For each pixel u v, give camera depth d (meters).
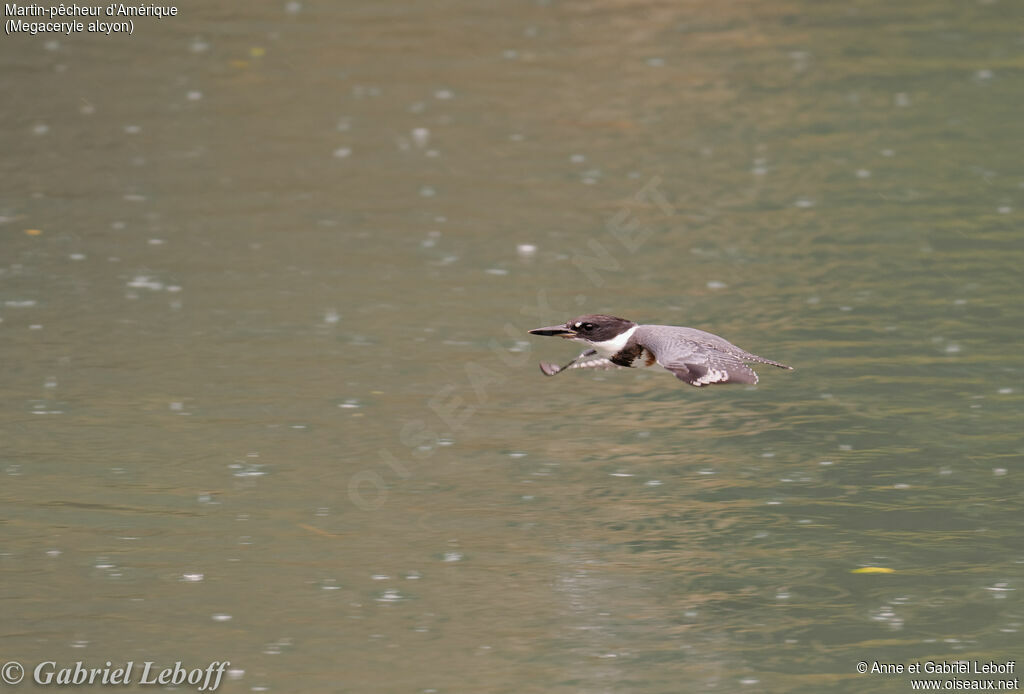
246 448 25.98
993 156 42.38
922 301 32.72
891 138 44.28
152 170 42.47
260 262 35.56
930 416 27.27
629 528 23.31
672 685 18.72
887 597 21.09
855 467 25.39
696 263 35.34
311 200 40.09
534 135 45.75
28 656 19.33
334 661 19.31
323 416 27.41
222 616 20.48
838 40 56.25
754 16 60.94
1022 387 28.34
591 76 52.28
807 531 23.12
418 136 45.75
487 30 59.50
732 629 20.19
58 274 34.56
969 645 19.73
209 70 53.38
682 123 46.53
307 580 21.58
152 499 24.05
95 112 48.12
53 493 24.16
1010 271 34.34
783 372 29.25
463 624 20.31
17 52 55.59
